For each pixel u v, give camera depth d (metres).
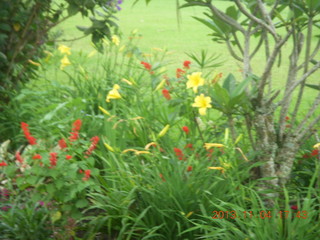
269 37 10.55
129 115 3.67
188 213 2.73
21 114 3.79
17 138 3.88
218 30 3.37
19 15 4.33
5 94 4.38
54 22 4.77
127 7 16.17
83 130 3.60
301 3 2.92
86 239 2.81
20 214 2.77
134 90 4.18
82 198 2.80
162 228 2.76
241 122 3.43
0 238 2.72
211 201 2.66
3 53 4.41
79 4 4.42
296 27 3.13
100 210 3.16
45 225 2.79
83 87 4.43
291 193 3.08
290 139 3.01
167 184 2.78
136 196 2.85
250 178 3.05
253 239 2.45
